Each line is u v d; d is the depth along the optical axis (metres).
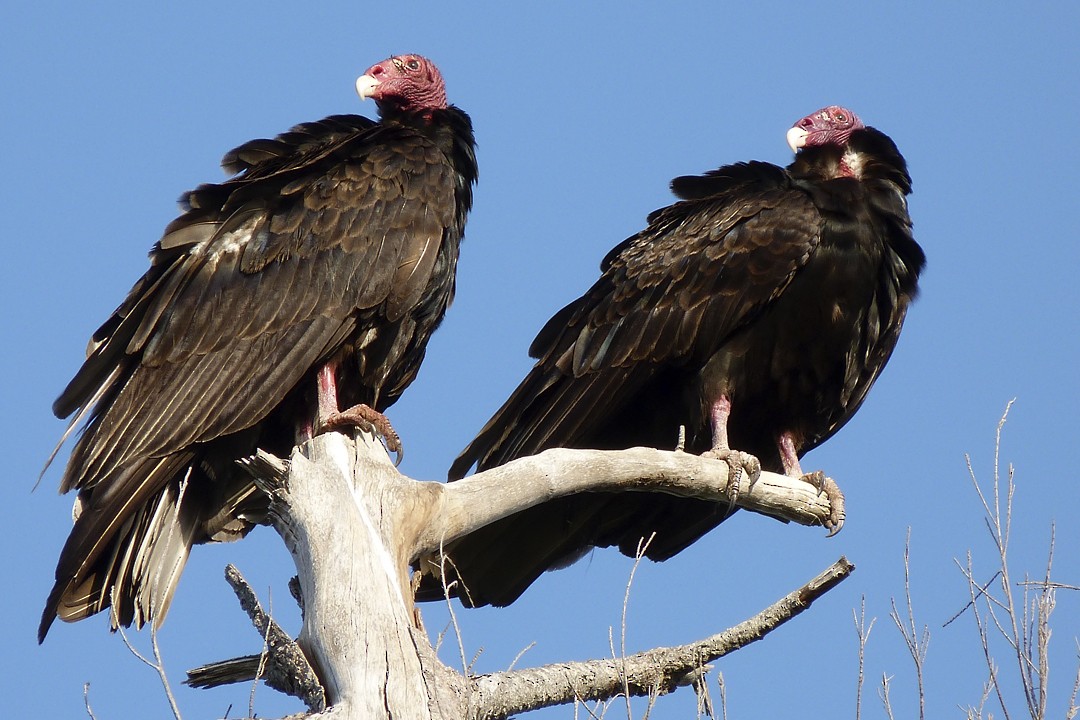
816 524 10.70
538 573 11.78
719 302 11.77
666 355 11.83
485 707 7.90
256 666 7.80
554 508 11.48
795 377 11.89
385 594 7.41
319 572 7.49
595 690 8.34
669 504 11.99
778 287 11.68
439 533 8.25
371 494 7.98
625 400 11.92
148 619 9.75
